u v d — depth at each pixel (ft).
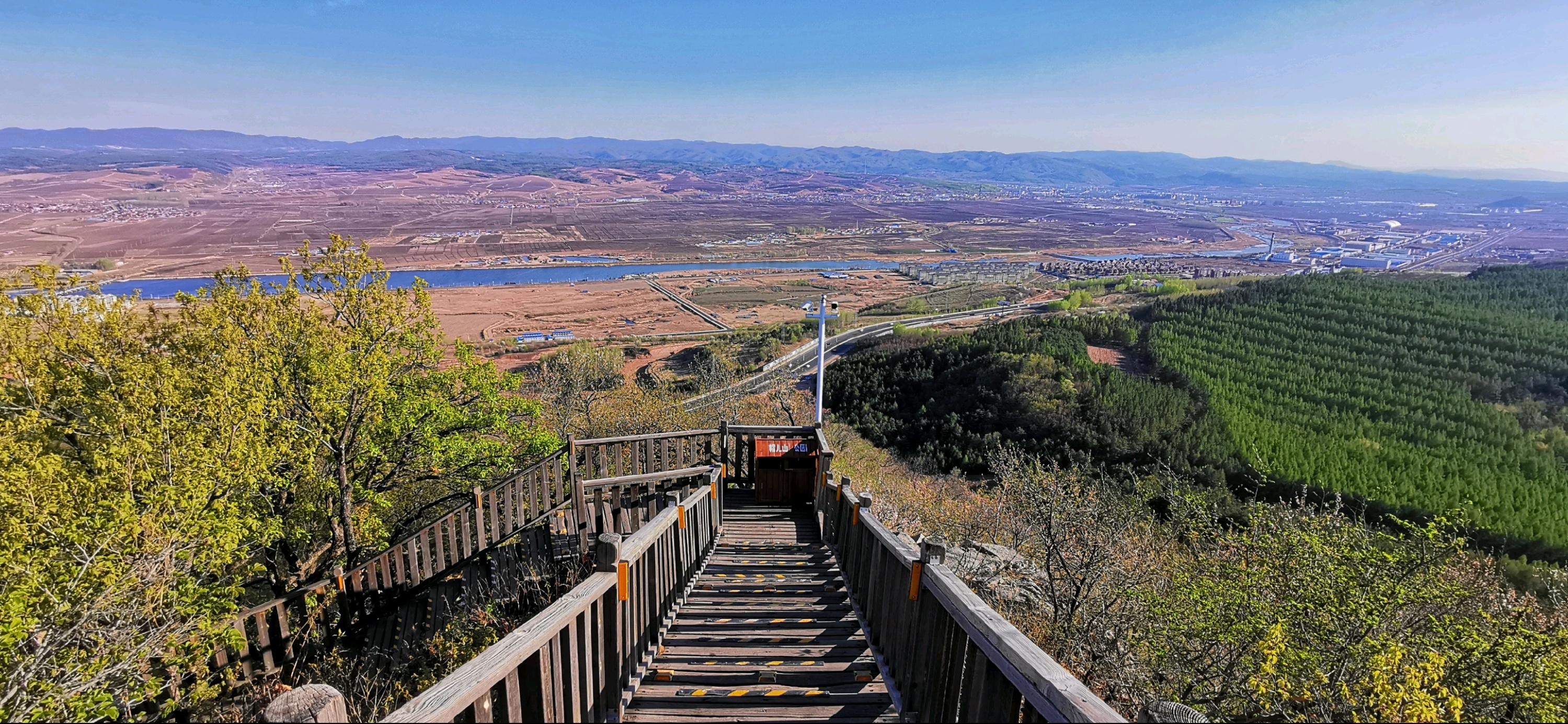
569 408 55.77
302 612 24.97
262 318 29.53
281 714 6.41
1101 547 25.66
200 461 24.18
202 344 28.63
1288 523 23.50
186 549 22.97
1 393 26.25
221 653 21.81
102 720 19.21
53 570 20.30
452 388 38.68
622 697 12.55
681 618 17.26
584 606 10.74
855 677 13.98
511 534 26.99
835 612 17.85
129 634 19.25
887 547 14.42
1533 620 19.86
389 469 36.32
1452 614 18.98
